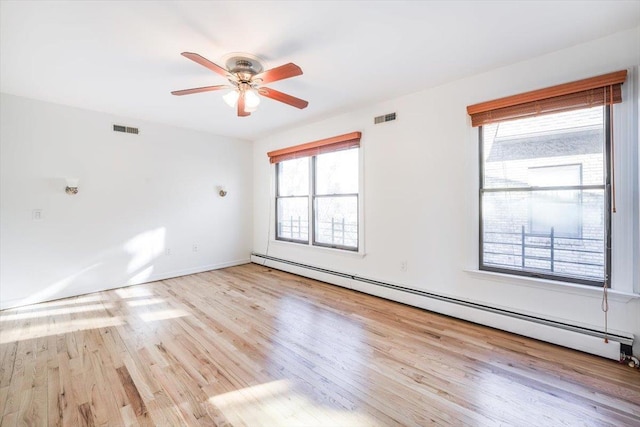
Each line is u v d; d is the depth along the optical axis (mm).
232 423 1520
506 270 2602
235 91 2482
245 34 2033
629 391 1730
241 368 2008
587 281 2215
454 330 2570
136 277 4094
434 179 3002
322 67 2545
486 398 1691
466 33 2043
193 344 2344
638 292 2002
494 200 2678
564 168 2320
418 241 3145
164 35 2037
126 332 2562
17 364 2055
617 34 2041
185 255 4625
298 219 4770
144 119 4090
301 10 1777
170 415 1572
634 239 2016
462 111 2793
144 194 4168
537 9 1787
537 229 2463
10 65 2467
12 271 3182
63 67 2510
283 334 2520
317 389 1786
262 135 5121
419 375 1917
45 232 3383
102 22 1879
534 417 1545
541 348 2234
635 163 2000
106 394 1735
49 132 3389
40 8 1729
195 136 4723
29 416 1558
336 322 2764
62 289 3494
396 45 2197
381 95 3219
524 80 2436
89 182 3686
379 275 3527
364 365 2039
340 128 3910
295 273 4613
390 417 1556
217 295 3586
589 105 2133
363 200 3645
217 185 5027
